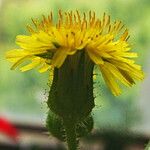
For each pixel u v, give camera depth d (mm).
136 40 590
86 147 195
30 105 521
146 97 327
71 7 595
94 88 102
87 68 99
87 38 95
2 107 542
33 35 95
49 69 99
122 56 96
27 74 528
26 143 244
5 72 566
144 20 605
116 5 604
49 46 94
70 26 98
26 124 262
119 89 94
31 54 94
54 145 239
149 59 341
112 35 96
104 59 95
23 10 625
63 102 99
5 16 646
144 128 256
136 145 218
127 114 220
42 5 611
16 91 548
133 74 95
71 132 101
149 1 611
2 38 641
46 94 102
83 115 100
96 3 593
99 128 203
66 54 92
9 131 213
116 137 205
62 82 99
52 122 113
